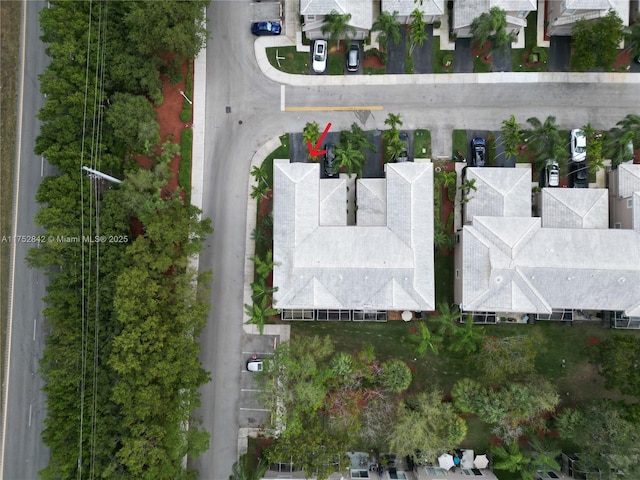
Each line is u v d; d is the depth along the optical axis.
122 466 36.47
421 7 41.91
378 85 44.66
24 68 45.19
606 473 36.03
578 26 40.50
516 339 38.72
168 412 36.75
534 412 37.94
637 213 38.66
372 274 38.94
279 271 39.91
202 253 44.41
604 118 43.81
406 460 42.78
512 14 41.69
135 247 38.28
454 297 43.06
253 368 42.72
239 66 45.41
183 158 44.66
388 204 40.28
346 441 37.44
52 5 45.06
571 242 38.47
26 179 44.69
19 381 43.72
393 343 43.25
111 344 38.00
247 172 44.97
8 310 44.06
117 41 40.81
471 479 39.81
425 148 44.25
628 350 36.97
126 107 39.47
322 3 41.00
